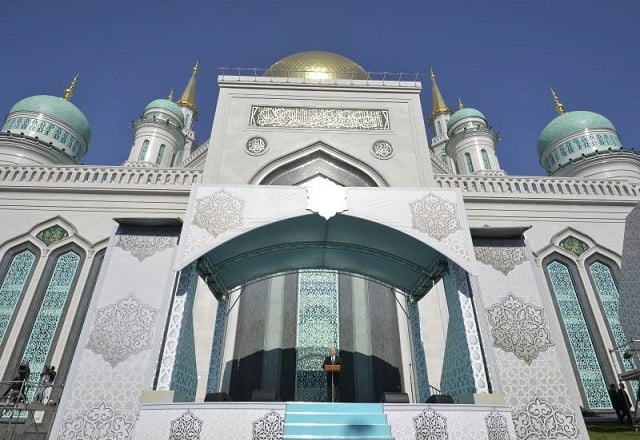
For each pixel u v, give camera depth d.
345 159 12.48
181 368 5.92
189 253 6.15
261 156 12.33
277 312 10.41
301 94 13.66
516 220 12.16
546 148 18.20
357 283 10.92
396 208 6.58
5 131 16.25
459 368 6.28
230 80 13.77
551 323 6.23
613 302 11.38
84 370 5.71
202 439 4.85
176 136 22.36
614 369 10.48
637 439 7.00
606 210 12.46
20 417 8.41
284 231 7.14
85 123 17.92
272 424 4.98
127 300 6.18
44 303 10.83
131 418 5.46
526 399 5.74
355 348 10.02
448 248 6.34
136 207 11.88
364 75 18.39
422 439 5.02
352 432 4.98
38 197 11.99
